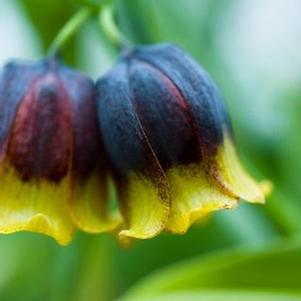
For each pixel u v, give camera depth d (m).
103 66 0.25
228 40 0.27
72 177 0.19
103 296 0.25
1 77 0.20
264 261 0.22
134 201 0.19
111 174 0.20
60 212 0.19
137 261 0.26
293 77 0.30
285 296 0.22
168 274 0.22
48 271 0.27
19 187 0.19
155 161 0.19
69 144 0.19
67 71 0.20
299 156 0.26
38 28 0.24
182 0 0.25
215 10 0.26
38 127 0.19
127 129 0.19
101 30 0.23
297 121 0.27
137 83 0.19
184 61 0.19
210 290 0.22
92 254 0.24
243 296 0.22
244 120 0.24
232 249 0.24
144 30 0.22
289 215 0.23
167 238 0.26
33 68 0.20
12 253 0.27
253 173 0.23
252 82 0.27
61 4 0.24
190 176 0.19
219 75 0.24
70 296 0.25
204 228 0.25
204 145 0.19
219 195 0.19
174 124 0.19
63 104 0.19
